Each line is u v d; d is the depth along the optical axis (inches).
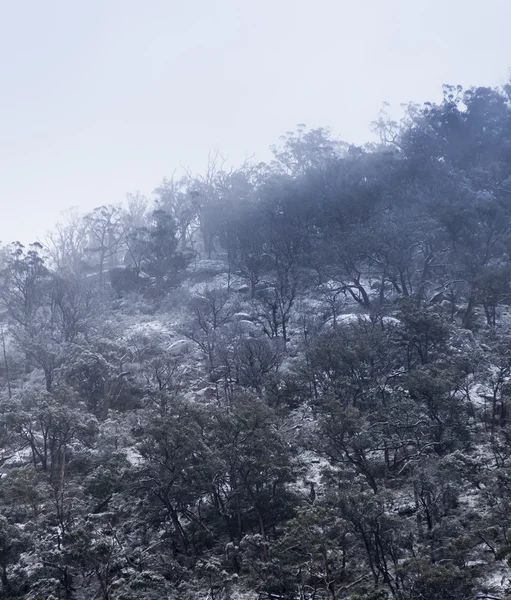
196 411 1670.8
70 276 3558.1
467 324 2714.1
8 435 2022.6
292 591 1272.1
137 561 1482.5
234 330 2807.6
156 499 1636.3
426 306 2519.7
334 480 1542.8
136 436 1968.5
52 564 1403.8
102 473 1620.3
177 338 3019.2
